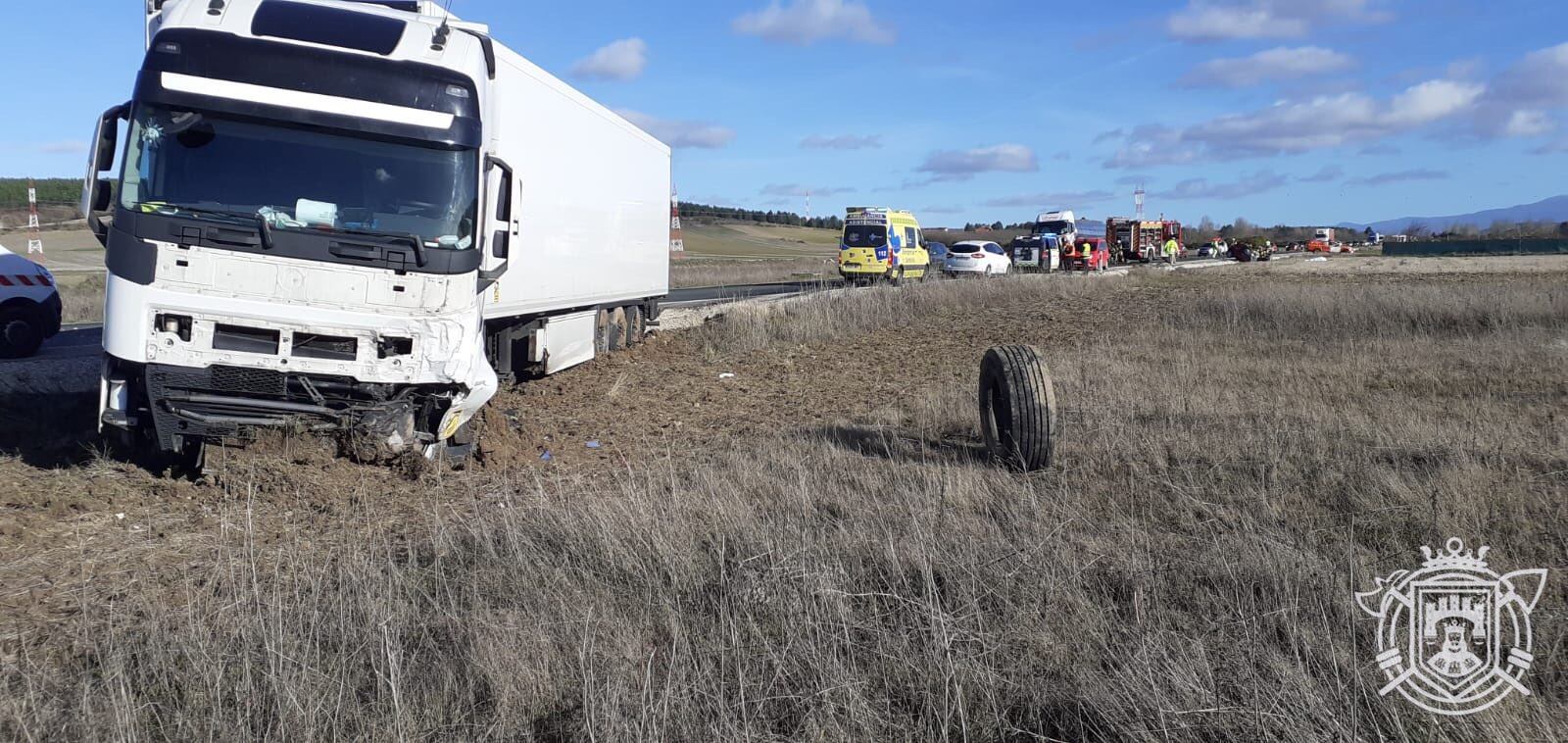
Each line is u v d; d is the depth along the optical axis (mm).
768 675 4648
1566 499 6895
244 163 7770
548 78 12305
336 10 8461
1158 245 70750
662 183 19688
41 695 4316
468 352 8117
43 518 7066
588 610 5191
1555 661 4672
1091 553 6047
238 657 4641
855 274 38406
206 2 8102
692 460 9219
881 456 9242
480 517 6883
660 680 4605
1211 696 4281
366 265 7785
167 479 8094
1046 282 33281
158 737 4195
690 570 5770
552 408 12391
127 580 5984
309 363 7730
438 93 8164
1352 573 5355
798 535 6145
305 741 4078
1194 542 6285
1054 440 8336
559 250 13086
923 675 4590
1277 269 57312
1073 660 4793
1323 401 11422
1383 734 4102
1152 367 14688
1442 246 90562
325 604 5301
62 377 12125
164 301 7500
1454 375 13477
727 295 32000
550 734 4371
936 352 18266
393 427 8172
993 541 6180
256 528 7078
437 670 4715
